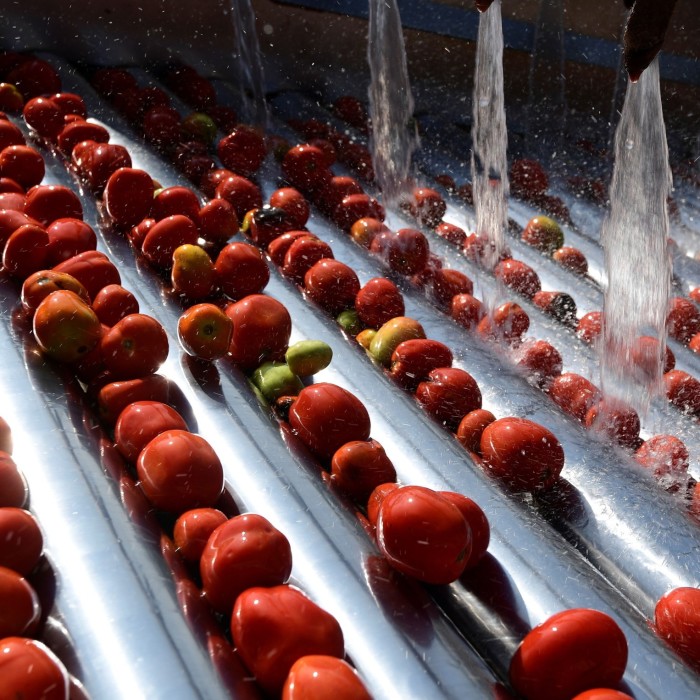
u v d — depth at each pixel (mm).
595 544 1673
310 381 1803
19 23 2684
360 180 2561
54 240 1863
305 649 1446
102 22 2785
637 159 1941
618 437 1789
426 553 1526
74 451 1610
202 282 1876
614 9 3238
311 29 3020
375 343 1849
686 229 2645
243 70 3025
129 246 1981
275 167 2367
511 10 3166
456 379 1773
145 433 1617
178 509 1580
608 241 1960
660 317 1926
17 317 1769
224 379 1764
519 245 2307
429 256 2080
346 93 3152
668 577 1640
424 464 1706
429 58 3096
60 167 2174
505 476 1694
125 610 1484
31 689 1387
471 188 2543
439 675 1490
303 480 1644
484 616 1562
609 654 1471
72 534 1533
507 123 3256
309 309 1923
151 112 2357
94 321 1712
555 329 2023
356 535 1595
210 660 1470
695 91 3217
